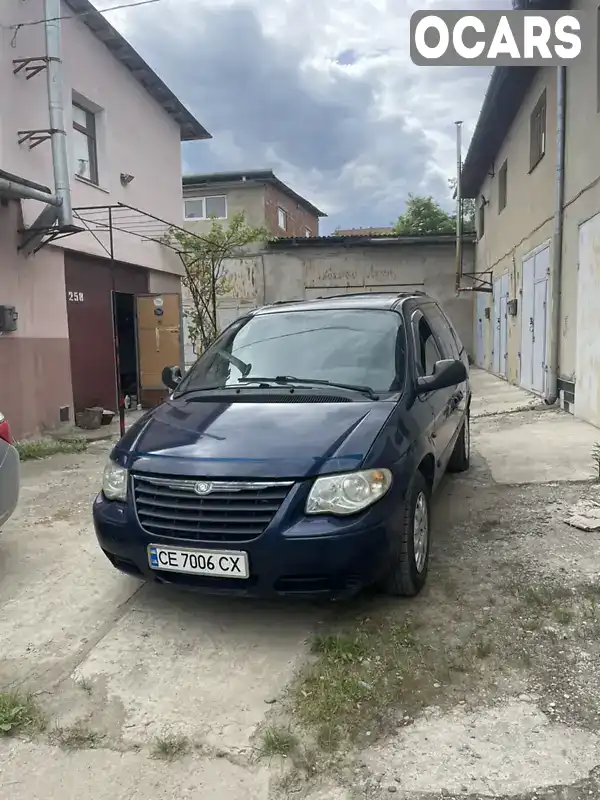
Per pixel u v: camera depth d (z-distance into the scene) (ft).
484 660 10.02
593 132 26.63
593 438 24.48
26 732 8.85
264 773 7.90
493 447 24.34
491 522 16.08
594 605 11.48
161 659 10.51
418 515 12.19
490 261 56.80
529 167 38.58
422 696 9.20
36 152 29.01
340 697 9.16
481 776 7.64
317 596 10.36
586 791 7.36
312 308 16.30
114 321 38.32
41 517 18.25
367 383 13.47
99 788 7.79
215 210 78.79
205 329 51.96
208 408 12.93
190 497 10.57
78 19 32.76
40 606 12.61
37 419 30.58
